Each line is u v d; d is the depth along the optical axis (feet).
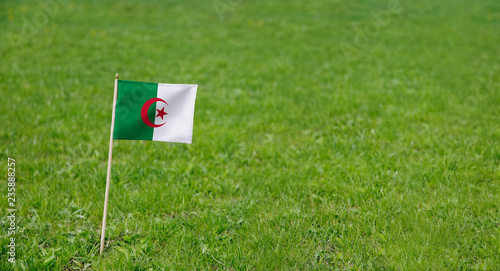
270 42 44.70
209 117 24.94
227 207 15.12
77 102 26.96
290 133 22.88
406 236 13.14
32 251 12.58
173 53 40.14
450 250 12.44
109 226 14.17
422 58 37.83
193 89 12.56
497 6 63.72
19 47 41.22
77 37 45.93
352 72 34.06
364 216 14.12
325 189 16.21
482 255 12.20
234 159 19.60
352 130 22.48
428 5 64.85
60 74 33.40
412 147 20.34
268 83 31.53
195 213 14.93
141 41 44.65
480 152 19.07
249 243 13.07
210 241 13.21
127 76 33.45
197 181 16.99
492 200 14.90
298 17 56.85
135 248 12.79
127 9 60.54
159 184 16.85
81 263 12.57
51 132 22.30
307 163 18.88
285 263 12.17
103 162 19.48
